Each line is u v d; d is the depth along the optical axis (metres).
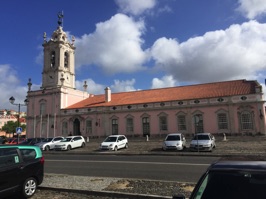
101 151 27.08
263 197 3.50
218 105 38.56
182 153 21.56
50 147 32.50
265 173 3.80
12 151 8.65
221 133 37.66
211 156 19.78
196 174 11.91
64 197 8.60
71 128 49.41
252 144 27.53
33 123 53.69
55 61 54.03
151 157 19.94
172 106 41.59
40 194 9.06
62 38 54.91
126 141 30.11
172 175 11.88
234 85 41.03
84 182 10.42
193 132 39.62
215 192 3.77
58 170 14.55
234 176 3.90
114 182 10.26
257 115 36.09
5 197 8.45
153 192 8.56
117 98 49.62
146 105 43.72
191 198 3.85
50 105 52.25
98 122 47.06
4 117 113.12
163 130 42.03
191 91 43.59
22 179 8.56
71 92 54.06
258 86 36.41
